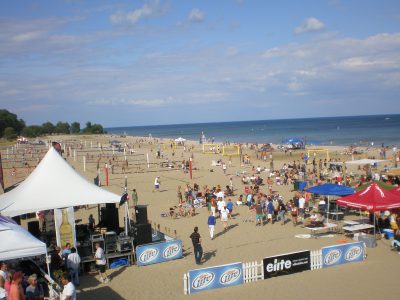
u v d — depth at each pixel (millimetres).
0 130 143125
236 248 16922
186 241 18391
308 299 11672
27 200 14453
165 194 31344
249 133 157000
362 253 14953
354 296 11781
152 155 64688
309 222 20078
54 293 10391
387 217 18406
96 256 13484
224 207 21109
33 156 64375
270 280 13344
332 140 92062
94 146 85250
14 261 13102
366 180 30750
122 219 22609
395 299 11500
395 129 136500
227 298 11969
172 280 13516
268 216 21281
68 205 14508
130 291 12711
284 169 40156
